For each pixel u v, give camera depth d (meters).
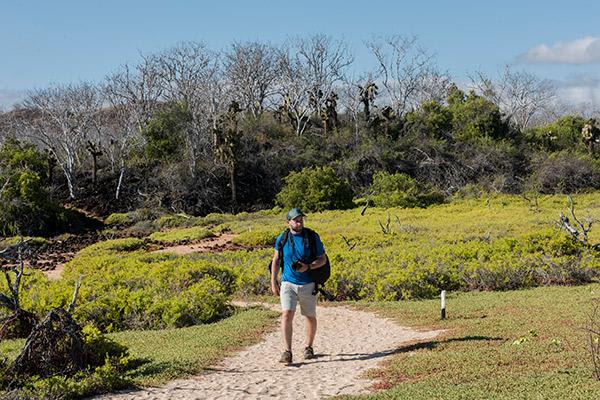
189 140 54.59
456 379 8.28
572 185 56.16
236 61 69.94
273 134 61.19
